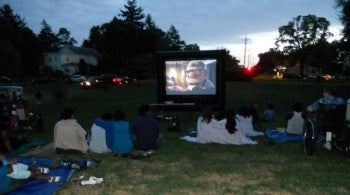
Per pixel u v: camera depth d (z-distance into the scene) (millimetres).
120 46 80500
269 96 28656
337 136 8570
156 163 8398
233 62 68688
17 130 13125
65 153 9336
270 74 115875
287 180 6969
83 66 78250
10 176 6500
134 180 7105
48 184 6766
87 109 22125
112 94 33875
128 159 8781
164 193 6359
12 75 65812
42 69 75625
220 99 15914
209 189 6535
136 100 27125
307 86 43125
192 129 13461
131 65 56250
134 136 9836
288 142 10703
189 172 7594
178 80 16203
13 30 84312
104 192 6445
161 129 13609
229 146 10141
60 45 135500
